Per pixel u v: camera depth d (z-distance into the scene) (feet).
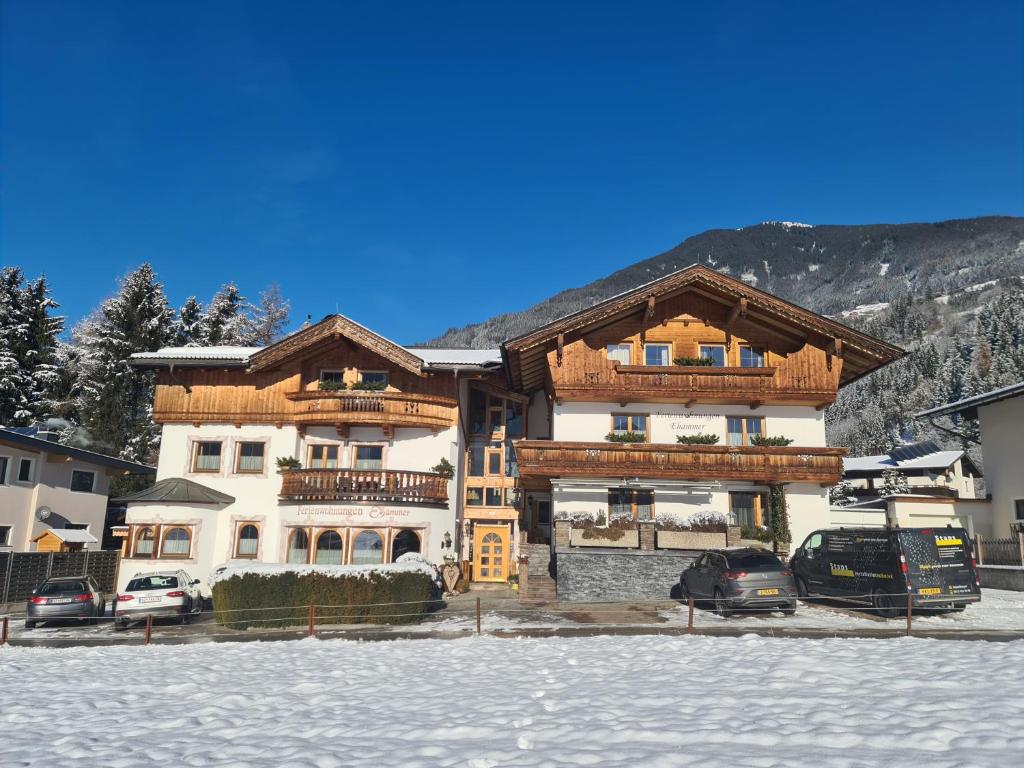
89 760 22.90
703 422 90.48
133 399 155.22
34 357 158.71
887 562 59.06
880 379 358.84
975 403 96.17
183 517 86.58
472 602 77.51
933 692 27.40
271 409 93.20
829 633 52.44
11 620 74.59
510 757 20.71
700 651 41.78
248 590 65.26
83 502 110.32
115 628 67.21
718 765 18.75
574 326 88.02
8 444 94.27
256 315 189.06
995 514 94.94
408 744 23.36
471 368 92.27
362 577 65.62
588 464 84.69
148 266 163.12
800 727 22.68
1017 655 35.24
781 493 85.35
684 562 78.74
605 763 19.58
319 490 86.43
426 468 92.58
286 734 25.89
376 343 90.94
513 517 100.37
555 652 44.52
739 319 92.84
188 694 34.55
